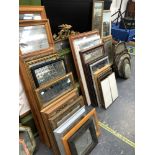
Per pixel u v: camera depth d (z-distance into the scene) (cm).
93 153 134
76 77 191
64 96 142
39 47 144
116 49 236
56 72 145
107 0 244
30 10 140
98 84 180
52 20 184
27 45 135
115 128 158
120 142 143
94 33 202
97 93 183
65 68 154
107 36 244
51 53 149
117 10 378
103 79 184
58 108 131
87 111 147
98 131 149
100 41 210
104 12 238
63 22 195
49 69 139
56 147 125
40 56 139
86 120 134
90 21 215
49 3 175
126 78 247
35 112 133
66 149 114
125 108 186
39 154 134
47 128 125
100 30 231
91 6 207
